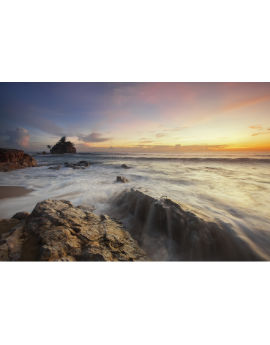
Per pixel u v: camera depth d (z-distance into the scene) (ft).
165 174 40.32
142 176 37.76
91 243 9.27
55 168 51.37
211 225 11.45
